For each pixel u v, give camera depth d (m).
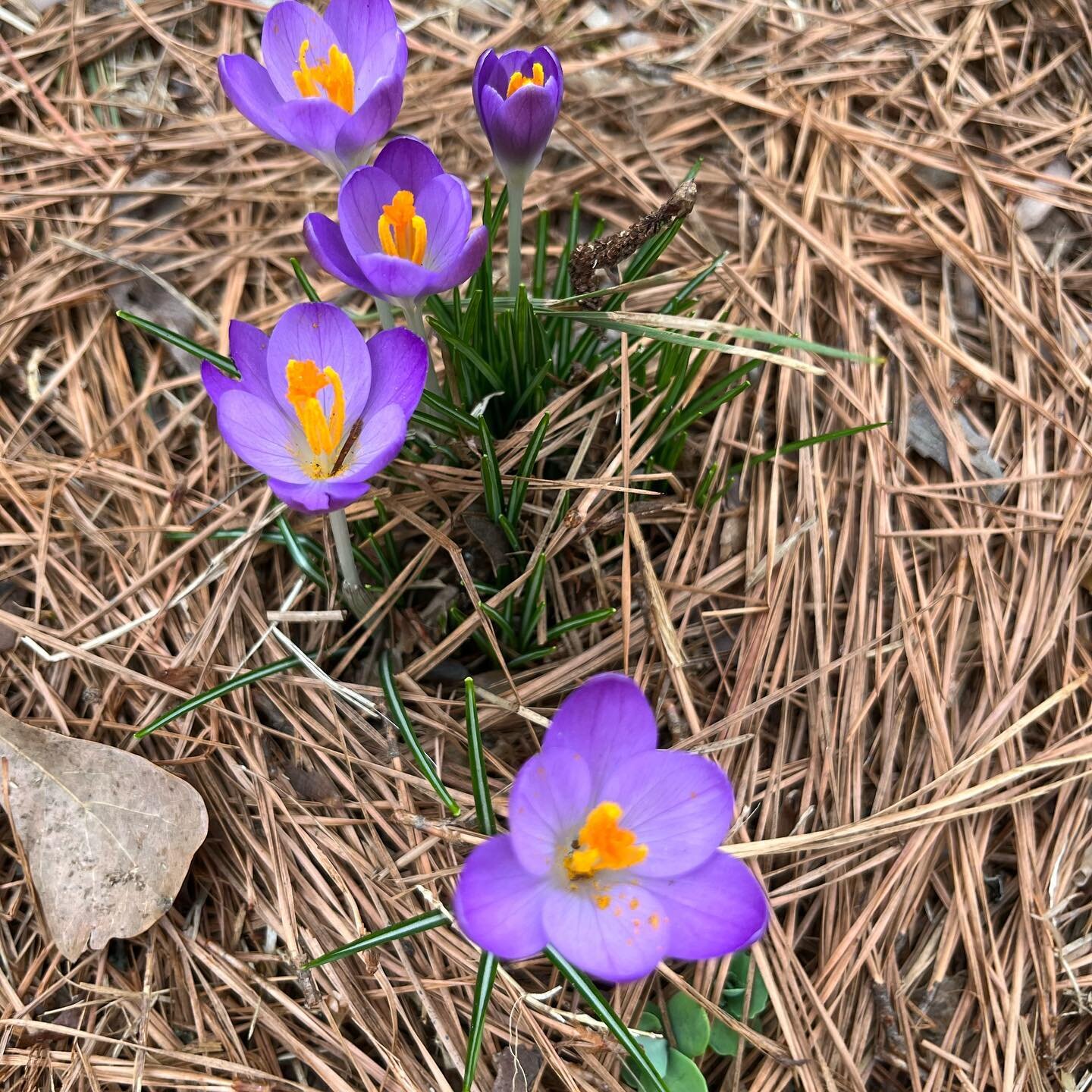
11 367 0.34
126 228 0.36
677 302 0.32
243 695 0.30
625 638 0.29
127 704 0.30
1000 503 0.34
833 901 0.29
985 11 0.41
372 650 0.31
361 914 0.27
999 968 0.29
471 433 0.30
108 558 0.32
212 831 0.29
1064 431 0.34
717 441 0.34
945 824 0.30
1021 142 0.39
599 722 0.23
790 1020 0.27
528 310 0.30
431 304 0.32
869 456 0.34
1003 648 0.32
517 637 0.31
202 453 0.33
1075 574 0.32
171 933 0.28
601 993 0.26
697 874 0.23
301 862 0.28
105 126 0.38
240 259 0.37
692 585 0.32
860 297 0.37
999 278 0.37
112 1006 0.27
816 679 0.31
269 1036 0.27
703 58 0.40
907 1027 0.28
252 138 0.38
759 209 0.38
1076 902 0.30
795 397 0.35
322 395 0.26
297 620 0.30
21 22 0.39
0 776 0.27
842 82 0.40
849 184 0.39
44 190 0.36
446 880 0.27
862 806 0.30
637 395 0.33
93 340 0.35
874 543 0.33
